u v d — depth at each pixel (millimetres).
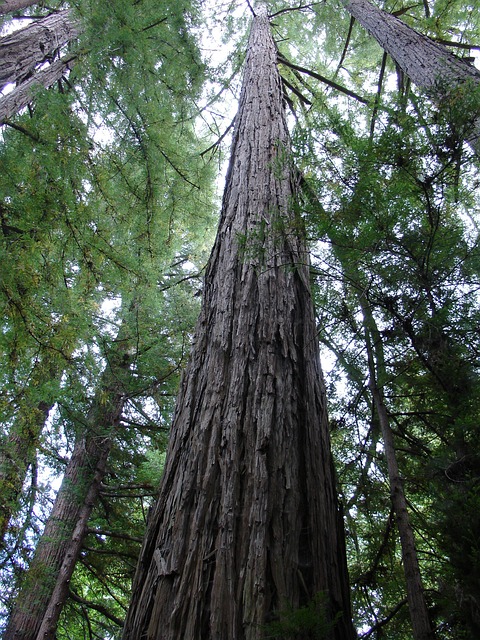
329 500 2277
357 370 3320
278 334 2756
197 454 2268
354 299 2949
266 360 2596
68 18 6578
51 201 3842
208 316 2986
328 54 8539
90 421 5715
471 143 3074
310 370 2756
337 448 3635
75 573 6848
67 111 4125
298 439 2363
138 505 6539
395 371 3047
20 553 4949
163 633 1755
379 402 3025
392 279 2385
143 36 4820
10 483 4133
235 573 1837
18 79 5930
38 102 4117
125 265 4559
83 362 4371
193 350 2865
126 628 1911
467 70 4035
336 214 2408
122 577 6316
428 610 2160
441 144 2264
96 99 4758
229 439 2254
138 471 6078
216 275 3230
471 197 2773
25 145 4148
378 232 2297
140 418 6488
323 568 1969
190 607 1783
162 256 5754
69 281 4672
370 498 3361
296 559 1929
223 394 2467
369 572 3088
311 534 2043
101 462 5770
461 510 1859
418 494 2912
